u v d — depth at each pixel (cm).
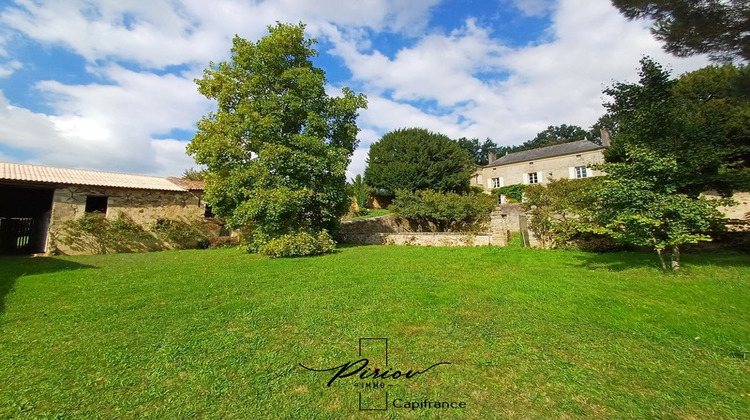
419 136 3189
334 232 1498
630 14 715
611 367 288
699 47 701
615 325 383
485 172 3725
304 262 945
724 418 215
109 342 354
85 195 1347
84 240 1316
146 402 243
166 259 1099
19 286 639
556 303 474
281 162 1190
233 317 436
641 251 920
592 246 983
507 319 411
